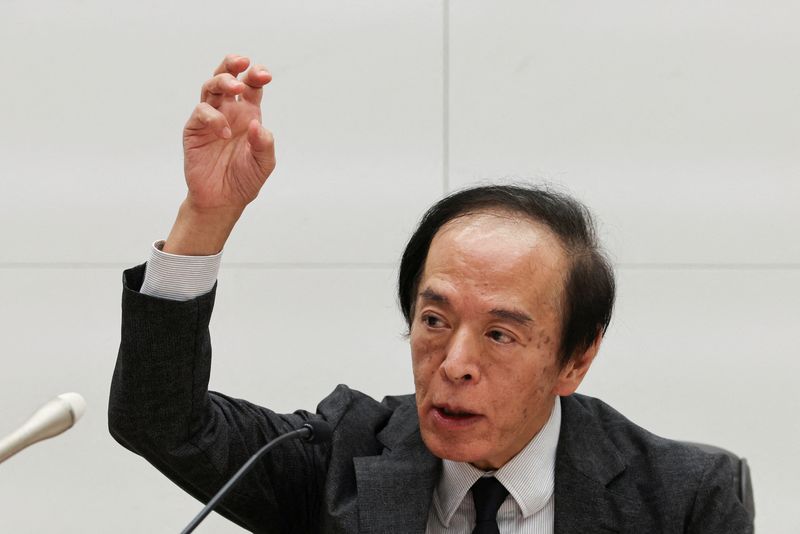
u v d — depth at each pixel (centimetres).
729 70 723
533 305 348
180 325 356
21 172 725
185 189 727
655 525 380
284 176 723
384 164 725
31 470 716
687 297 717
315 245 723
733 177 721
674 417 712
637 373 714
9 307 722
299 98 726
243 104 359
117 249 724
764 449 711
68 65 729
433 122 726
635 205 720
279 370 718
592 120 723
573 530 377
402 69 729
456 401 345
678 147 722
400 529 378
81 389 720
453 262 347
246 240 722
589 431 394
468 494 382
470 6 731
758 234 718
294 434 353
